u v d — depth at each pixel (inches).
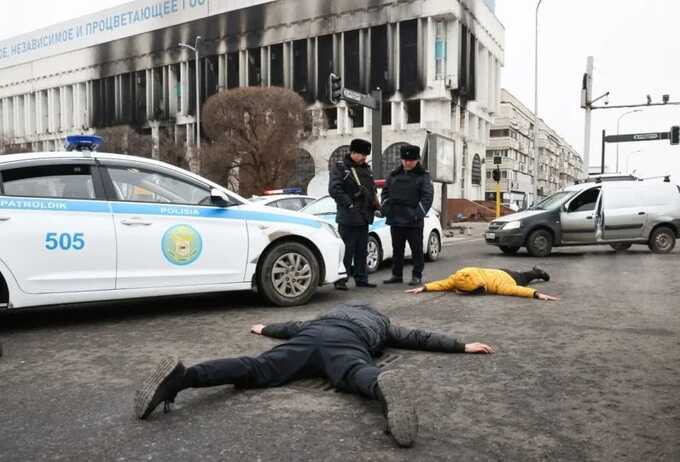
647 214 520.4
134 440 114.1
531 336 196.2
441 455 106.8
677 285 318.0
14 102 3056.1
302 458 105.8
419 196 317.7
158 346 188.5
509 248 546.0
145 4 2447.1
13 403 135.7
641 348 180.4
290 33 2054.6
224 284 244.7
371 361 139.3
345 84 1963.6
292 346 141.1
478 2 2058.3
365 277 315.0
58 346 189.6
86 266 216.1
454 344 169.5
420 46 1822.1
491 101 2272.4
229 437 115.0
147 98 2469.2
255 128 1561.3
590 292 292.0
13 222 204.7
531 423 121.5
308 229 266.2
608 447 109.9
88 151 226.1
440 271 406.6
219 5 2239.2
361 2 1910.7
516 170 3257.9
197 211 239.9
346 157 312.3
